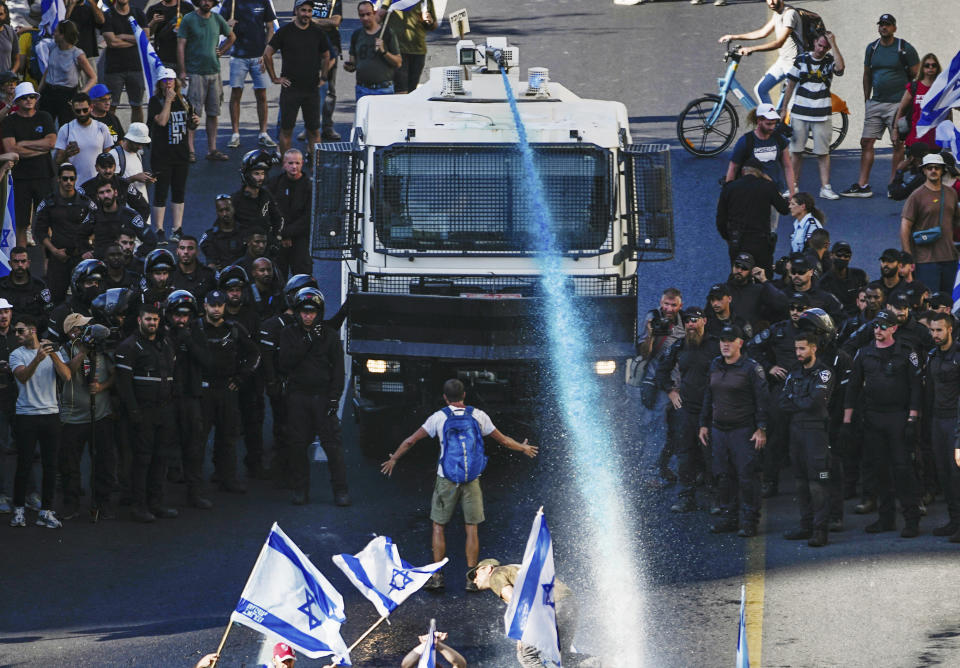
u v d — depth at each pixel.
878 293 48.50
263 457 53.09
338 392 48.16
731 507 46.16
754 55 91.75
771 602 40.00
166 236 70.06
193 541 45.47
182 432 48.06
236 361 49.41
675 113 82.25
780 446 48.16
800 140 72.50
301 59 74.31
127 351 46.31
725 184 59.75
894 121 71.50
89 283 51.00
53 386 46.16
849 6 100.25
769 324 52.16
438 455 53.16
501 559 43.69
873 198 72.88
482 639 38.53
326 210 50.69
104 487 47.50
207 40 76.31
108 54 78.56
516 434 50.34
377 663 37.16
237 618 28.23
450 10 104.94
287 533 46.00
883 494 45.41
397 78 76.31
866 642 36.88
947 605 39.06
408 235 50.88
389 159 50.69
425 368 49.41
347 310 50.50
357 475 51.41
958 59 62.47
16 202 66.12
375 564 31.50
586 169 50.69
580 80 87.62
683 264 66.69
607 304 49.31
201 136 82.56
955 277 59.06
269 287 52.88
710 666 35.91
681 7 103.44
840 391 47.72
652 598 40.69
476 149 50.72
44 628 39.12
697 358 47.28
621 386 50.22
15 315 52.78
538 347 48.97
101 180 59.06
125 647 37.78
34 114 65.31
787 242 68.06
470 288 50.38
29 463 46.50
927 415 45.19
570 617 34.25
